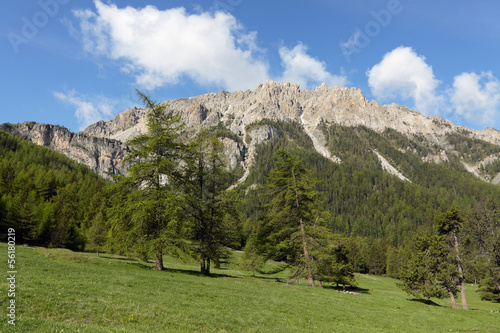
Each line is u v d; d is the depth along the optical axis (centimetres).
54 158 18338
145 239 2806
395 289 7481
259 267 4969
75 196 10431
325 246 3506
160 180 3066
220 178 3328
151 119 3153
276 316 1812
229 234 3328
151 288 1975
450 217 4041
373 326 2023
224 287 2495
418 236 4097
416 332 2020
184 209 3066
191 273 3117
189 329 1347
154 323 1338
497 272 3988
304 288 3209
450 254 3778
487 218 3984
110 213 2900
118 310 1401
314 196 3681
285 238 3712
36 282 1575
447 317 2708
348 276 4203
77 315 1264
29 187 8944
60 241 6862
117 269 2673
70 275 2008
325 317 2016
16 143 17912
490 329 2370
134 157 3036
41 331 960
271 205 3869
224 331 1414
